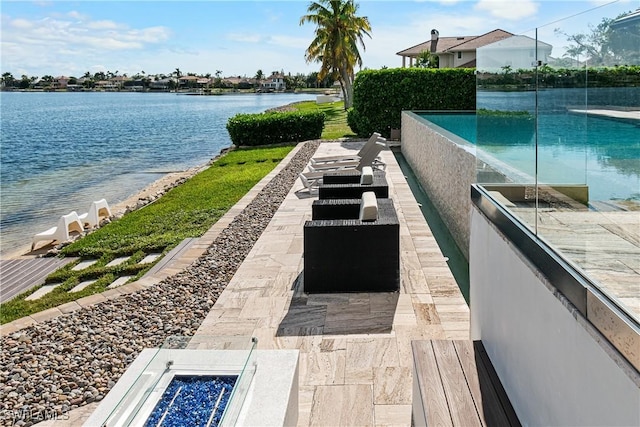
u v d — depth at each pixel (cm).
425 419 257
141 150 2523
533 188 251
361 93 2067
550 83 233
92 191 1538
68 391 393
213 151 2448
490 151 337
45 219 1213
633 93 160
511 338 274
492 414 259
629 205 160
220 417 256
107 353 447
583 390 189
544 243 233
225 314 496
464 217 746
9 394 387
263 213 905
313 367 396
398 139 2072
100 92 12812
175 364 298
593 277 184
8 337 486
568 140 211
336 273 534
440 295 522
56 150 2566
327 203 621
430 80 2022
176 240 830
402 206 909
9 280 750
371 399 355
